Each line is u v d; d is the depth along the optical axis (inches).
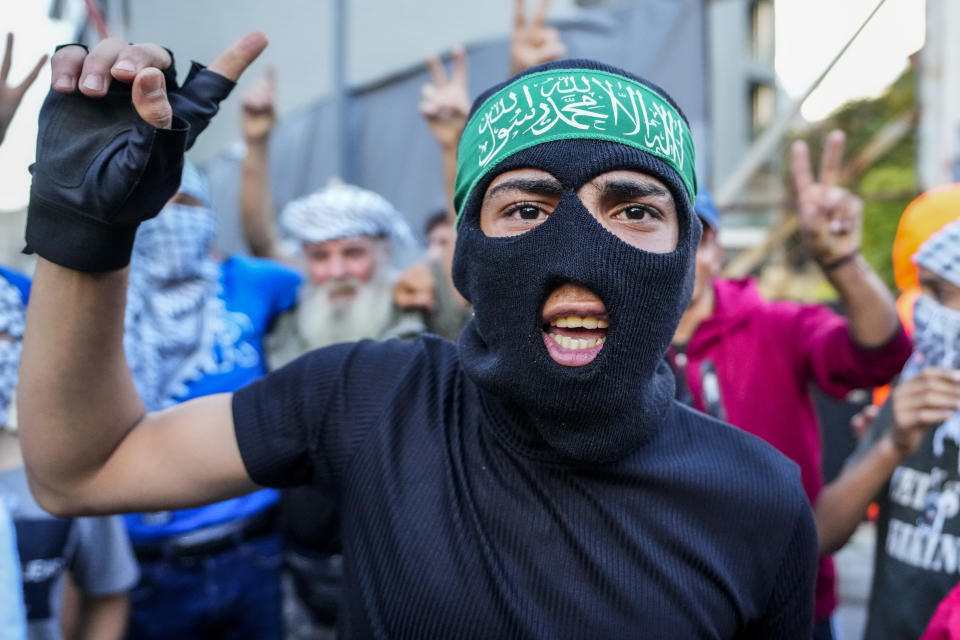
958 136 142.6
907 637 54.9
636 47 132.3
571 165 34.7
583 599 34.7
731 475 38.1
